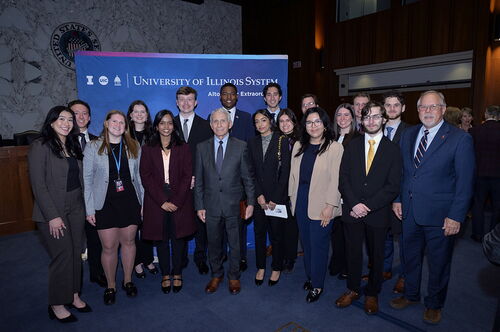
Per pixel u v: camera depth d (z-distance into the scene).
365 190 2.28
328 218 2.39
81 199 2.43
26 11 6.03
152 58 3.41
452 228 2.06
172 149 2.68
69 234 2.29
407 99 7.45
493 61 6.26
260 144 2.81
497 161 3.61
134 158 2.61
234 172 2.67
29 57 6.12
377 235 2.29
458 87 6.71
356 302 2.55
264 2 8.70
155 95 3.46
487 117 3.78
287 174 2.66
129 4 7.09
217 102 3.61
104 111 3.36
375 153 2.27
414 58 7.10
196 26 8.01
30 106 6.21
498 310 1.70
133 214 2.59
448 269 2.23
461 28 6.44
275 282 2.87
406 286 2.46
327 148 2.40
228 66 3.59
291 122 2.75
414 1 7.06
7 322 2.38
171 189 2.66
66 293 2.30
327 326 2.27
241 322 2.33
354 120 2.90
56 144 2.23
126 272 2.72
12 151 4.34
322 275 2.56
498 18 6.11
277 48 9.27
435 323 2.24
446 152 2.10
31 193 4.48
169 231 2.80
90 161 2.45
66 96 6.54
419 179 2.19
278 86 3.45
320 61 8.71
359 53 7.91
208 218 2.71
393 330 2.22
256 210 2.81
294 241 2.97
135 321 2.36
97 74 3.30
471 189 2.04
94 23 6.72
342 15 8.23
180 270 2.84
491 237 1.39
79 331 2.26
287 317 2.38
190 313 2.45
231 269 2.78
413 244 2.36
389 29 7.40
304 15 8.62
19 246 3.92
